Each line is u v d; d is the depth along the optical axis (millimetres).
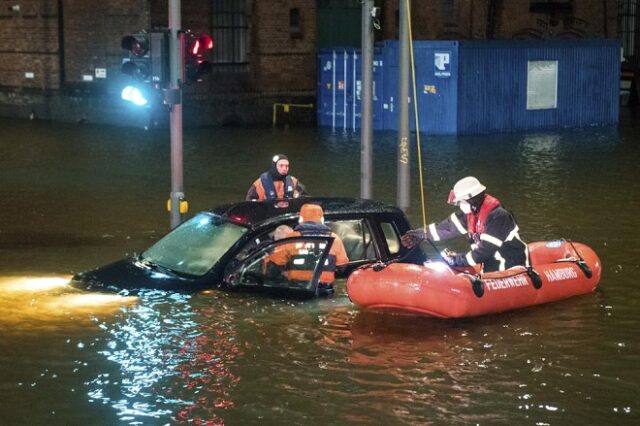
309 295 12617
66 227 18781
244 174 25891
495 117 37344
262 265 12781
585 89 39969
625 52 52156
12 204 21281
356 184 24031
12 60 43188
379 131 37750
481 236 12680
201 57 16359
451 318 12125
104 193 22656
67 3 40438
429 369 10391
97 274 13445
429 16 44219
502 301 12391
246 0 40156
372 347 11070
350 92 39281
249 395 9617
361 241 13352
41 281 14078
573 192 22719
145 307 12250
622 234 17938
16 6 42438
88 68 39906
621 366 10555
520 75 37875
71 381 9961
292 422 8961
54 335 11352
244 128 38938
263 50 40656
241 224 13141
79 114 40375
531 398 9578
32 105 42375
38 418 9062
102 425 8898
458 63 36000
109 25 38812
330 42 42719
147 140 33938
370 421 8984
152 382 9938
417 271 12117
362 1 17344
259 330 11555
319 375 10172
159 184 23984
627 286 13984
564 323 12125
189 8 38750
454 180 24688
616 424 8961
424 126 37094
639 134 36781
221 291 12734
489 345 11219
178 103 16234
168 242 13711
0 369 10297
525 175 25516
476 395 9656
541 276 12906
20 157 29297
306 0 41438
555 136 36062
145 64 16125
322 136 35812
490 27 45812
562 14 47531
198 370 10289
